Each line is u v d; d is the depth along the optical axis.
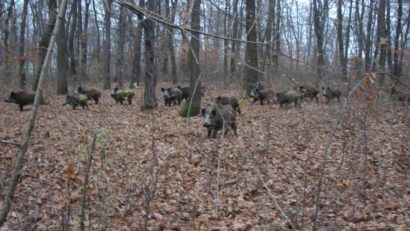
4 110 20.83
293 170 9.96
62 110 20.14
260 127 14.82
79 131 13.65
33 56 12.97
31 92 20.52
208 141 12.38
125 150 11.22
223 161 10.45
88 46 50.41
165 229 7.01
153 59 18.92
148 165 10.00
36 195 7.91
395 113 15.95
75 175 4.21
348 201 7.98
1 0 19.92
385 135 13.14
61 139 12.42
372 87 5.07
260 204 8.04
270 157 10.88
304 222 6.95
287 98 19.64
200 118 16.59
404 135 13.15
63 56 28.33
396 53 18.14
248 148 11.42
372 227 6.86
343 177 9.30
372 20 20.42
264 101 23.28
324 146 11.86
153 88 19.45
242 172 9.70
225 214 7.71
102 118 16.70
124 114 17.98
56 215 6.87
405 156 11.08
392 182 9.20
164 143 12.24
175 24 2.43
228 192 8.65
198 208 7.90
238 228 7.02
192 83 17.05
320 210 7.57
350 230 6.73
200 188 8.87
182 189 8.78
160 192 8.50
